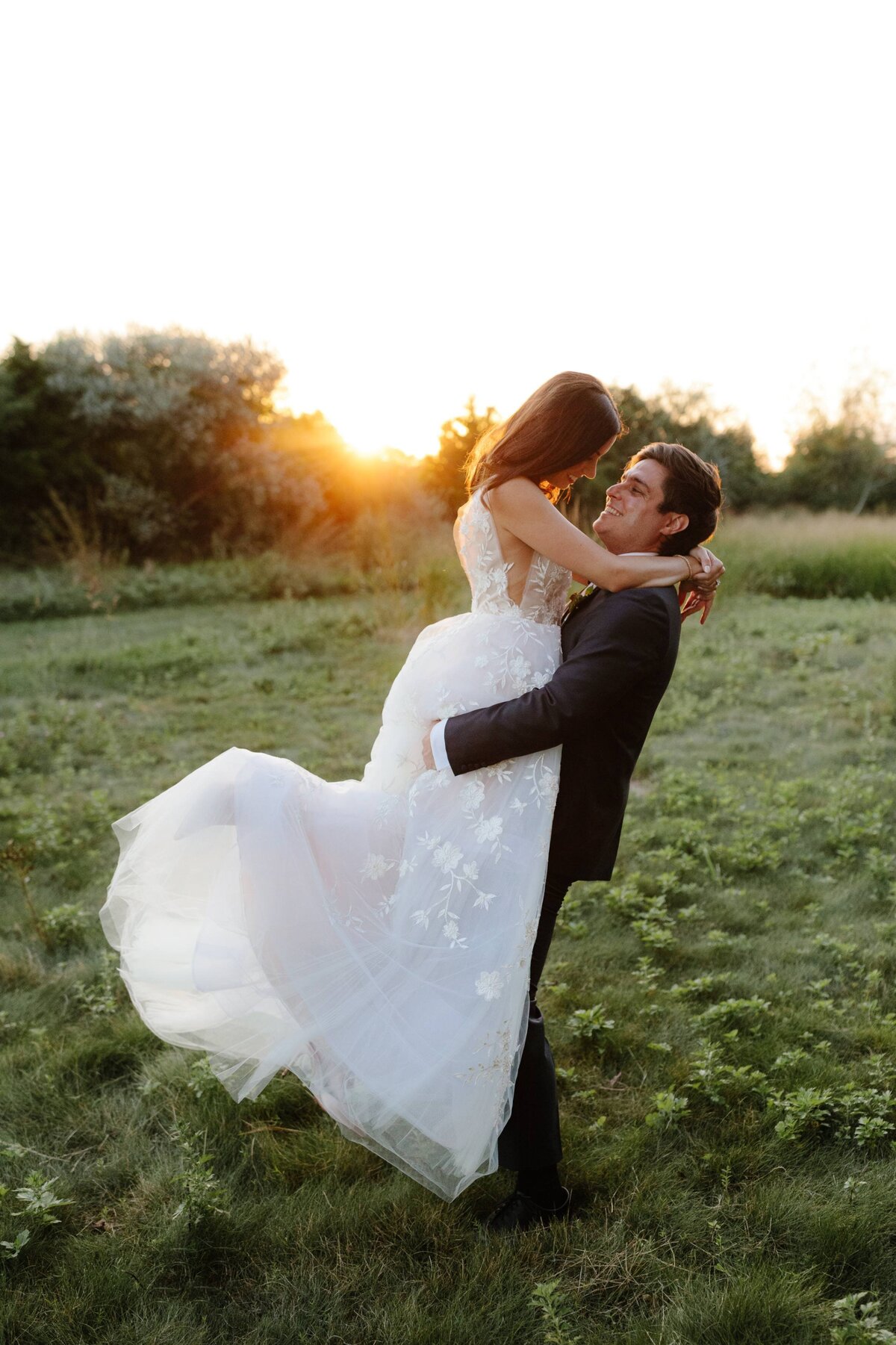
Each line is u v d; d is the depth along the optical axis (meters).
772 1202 2.27
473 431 16.78
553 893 2.26
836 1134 2.52
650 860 4.57
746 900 4.16
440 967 2.10
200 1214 2.20
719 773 5.93
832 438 36.25
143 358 21.50
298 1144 2.55
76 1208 2.34
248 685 8.96
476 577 2.27
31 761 6.67
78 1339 1.95
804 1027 3.08
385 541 14.68
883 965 3.51
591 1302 2.07
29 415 20.55
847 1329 1.86
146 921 2.29
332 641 11.04
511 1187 2.40
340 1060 2.10
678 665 9.05
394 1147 2.11
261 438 22.28
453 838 2.13
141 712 8.06
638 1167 2.45
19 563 19.44
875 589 14.82
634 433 30.30
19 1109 2.74
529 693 2.08
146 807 2.35
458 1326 1.96
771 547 15.81
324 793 2.29
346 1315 2.03
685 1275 2.11
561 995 3.31
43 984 3.52
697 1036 3.06
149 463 20.75
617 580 2.12
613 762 2.21
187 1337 1.95
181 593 15.48
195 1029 2.29
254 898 2.15
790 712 7.41
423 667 2.27
